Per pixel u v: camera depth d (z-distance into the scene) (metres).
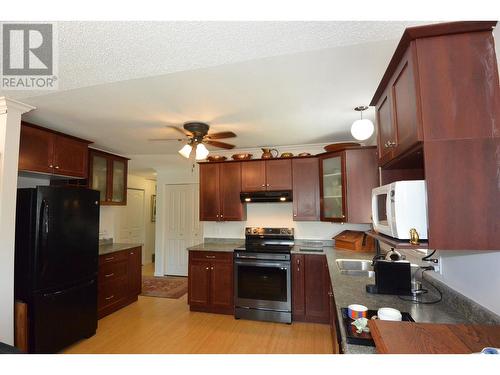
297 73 1.79
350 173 3.15
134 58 1.54
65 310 2.59
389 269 1.74
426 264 1.89
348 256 2.96
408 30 1.09
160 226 5.79
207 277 3.54
